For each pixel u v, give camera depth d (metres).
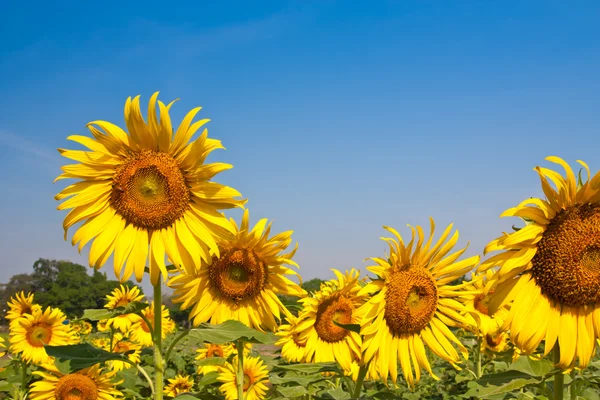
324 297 1.62
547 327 1.07
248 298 1.48
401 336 1.28
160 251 1.18
